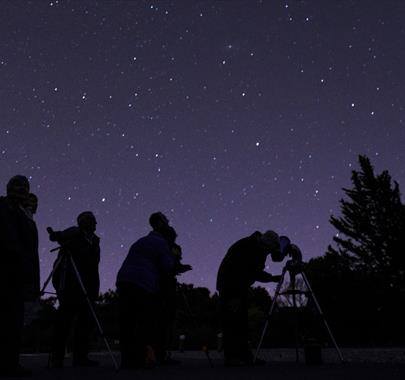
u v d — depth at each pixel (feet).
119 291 16.44
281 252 18.07
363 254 89.61
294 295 18.66
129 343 16.01
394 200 93.04
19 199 13.60
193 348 54.34
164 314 19.10
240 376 11.34
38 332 42.63
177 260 19.47
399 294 85.61
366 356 25.36
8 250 12.78
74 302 18.71
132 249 17.15
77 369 16.22
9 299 12.69
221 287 17.75
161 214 19.33
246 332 17.34
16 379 11.53
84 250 19.29
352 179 96.17
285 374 11.68
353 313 83.05
